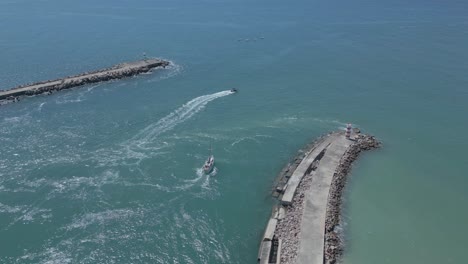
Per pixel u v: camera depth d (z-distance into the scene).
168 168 83.31
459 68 137.12
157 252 64.25
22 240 66.25
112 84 128.25
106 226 68.94
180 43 170.75
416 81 127.44
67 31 189.12
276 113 107.81
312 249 62.97
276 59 148.88
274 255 63.47
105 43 171.00
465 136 97.62
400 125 102.44
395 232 69.62
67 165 84.44
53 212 71.94
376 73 134.38
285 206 73.75
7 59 150.25
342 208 74.50
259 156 88.56
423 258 64.75
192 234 67.75
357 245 66.50
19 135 96.31
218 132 97.56
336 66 141.12
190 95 118.56
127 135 95.88
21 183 79.25
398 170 85.50
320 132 98.81
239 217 71.75
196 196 76.06
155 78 133.12
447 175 84.19
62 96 118.88
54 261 62.38
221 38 177.00
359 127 101.50
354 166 86.38
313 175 80.94
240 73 135.75
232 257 63.75
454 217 73.38
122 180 79.62
